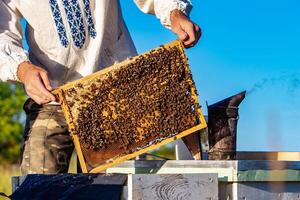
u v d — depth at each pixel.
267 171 2.14
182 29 2.45
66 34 2.65
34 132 2.62
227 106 2.38
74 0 2.67
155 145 2.29
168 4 2.57
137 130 2.29
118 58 2.78
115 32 2.76
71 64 2.68
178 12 2.54
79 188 2.00
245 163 2.11
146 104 2.29
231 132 2.38
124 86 2.30
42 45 2.67
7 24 2.63
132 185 1.94
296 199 2.22
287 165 2.19
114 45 2.77
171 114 2.30
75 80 2.54
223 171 2.12
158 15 2.62
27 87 2.31
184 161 2.26
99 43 2.71
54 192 2.03
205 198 2.02
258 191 2.13
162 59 2.31
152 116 2.29
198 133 2.50
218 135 2.38
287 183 2.20
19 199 2.05
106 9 2.70
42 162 2.59
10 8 2.65
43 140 2.60
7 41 2.51
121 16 2.82
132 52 2.83
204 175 2.03
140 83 2.30
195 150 2.51
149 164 2.34
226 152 2.38
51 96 2.26
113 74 2.30
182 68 2.32
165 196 1.97
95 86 2.29
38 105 2.63
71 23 2.66
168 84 2.31
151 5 2.74
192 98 2.31
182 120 2.30
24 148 2.65
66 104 2.28
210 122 2.40
